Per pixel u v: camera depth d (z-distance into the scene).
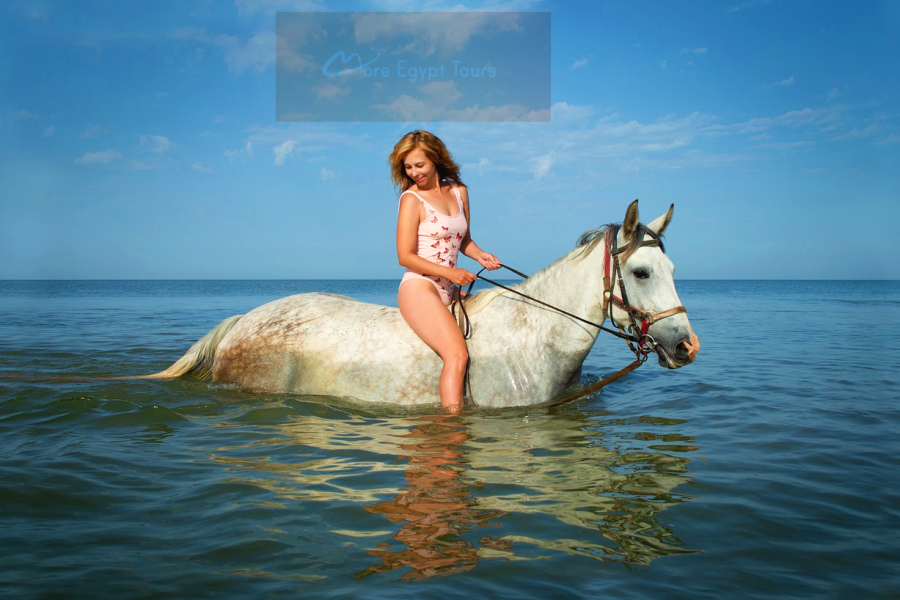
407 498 2.84
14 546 2.31
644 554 2.32
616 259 4.34
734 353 9.20
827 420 4.61
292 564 2.20
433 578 2.10
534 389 4.68
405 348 4.70
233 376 5.13
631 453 3.64
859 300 37.03
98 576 2.09
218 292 59.75
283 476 3.14
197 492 2.91
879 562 2.28
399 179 4.67
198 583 2.05
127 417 4.27
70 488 2.91
